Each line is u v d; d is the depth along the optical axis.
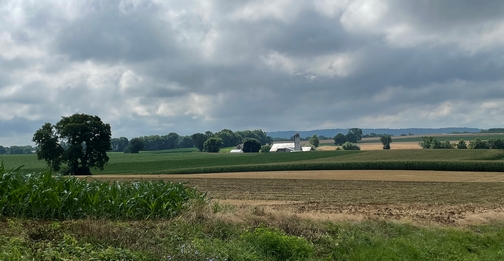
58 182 13.72
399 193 38.72
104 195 14.41
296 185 47.47
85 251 8.13
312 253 10.77
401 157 96.75
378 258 10.91
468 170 70.25
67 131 71.38
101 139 75.50
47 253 7.57
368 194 37.56
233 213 13.97
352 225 14.32
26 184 12.80
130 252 8.37
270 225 13.02
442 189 43.00
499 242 14.35
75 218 12.74
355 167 77.25
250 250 10.04
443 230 15.55
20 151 194.50
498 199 33.91
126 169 93.44
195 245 9.46
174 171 81.25
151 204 14.41
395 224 15.58
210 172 80.06
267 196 35.19
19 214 12.00
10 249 7.43
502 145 137.25
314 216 15.98
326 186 46.22
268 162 100.88
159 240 9.73
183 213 13.48
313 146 195.25
